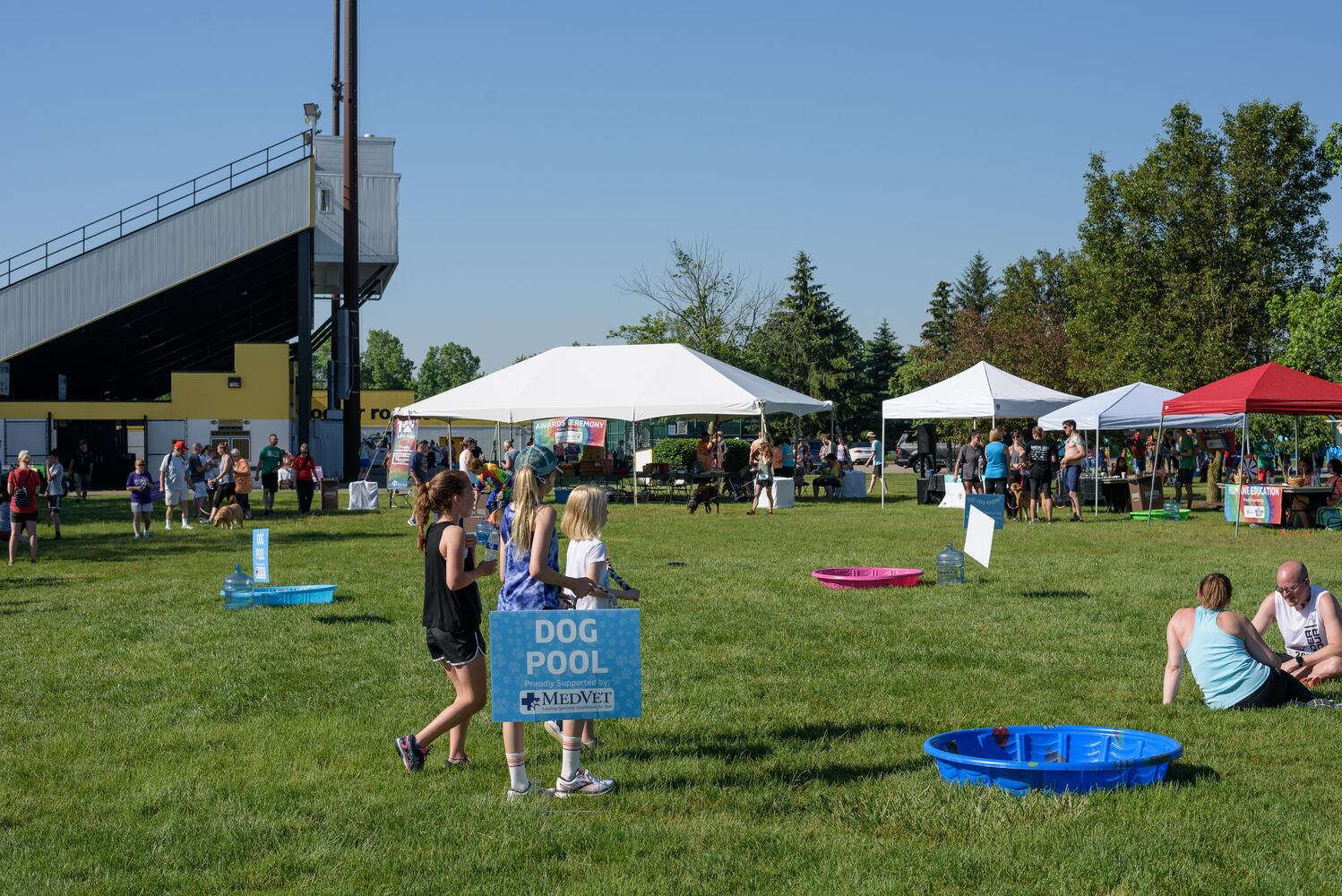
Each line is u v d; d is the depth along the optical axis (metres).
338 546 19.61
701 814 5.56
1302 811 5.47
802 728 7.20
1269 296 43.47
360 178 47.38
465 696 6.23
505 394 31.53
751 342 71.56
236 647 10.02
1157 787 5.76
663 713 7.64
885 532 21.45
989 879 4.66
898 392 82.44
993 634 10.34
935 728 7.19
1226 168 44.69
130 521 25.97
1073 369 53.75
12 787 6.18
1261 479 26.86
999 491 24.14
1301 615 8.43
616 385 31.17
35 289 43.34
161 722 7.53
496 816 5.54
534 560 5.95
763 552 17.83
